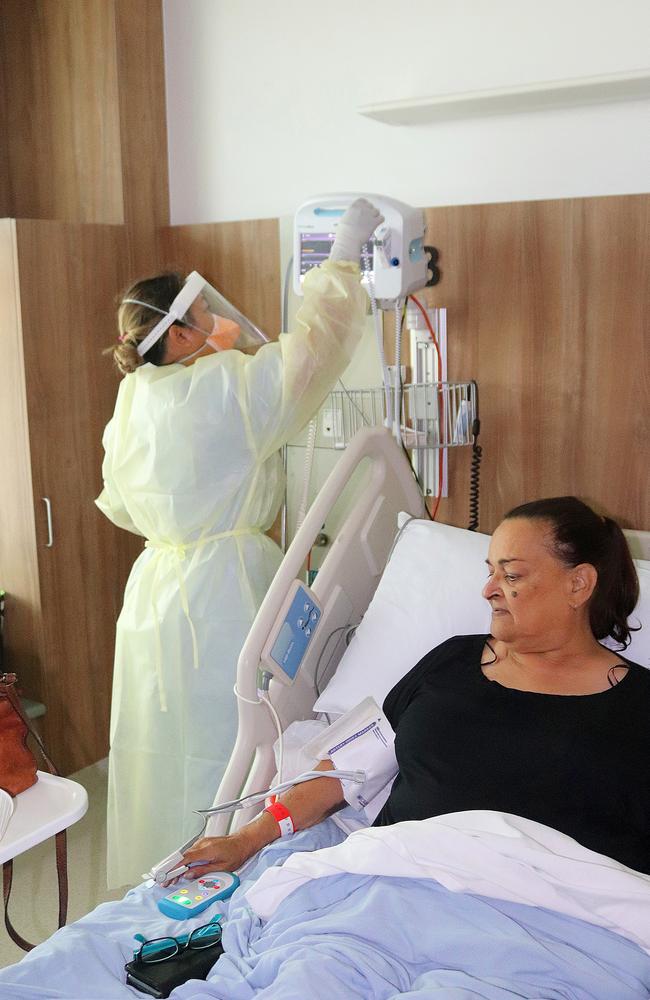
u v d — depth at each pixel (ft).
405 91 8.09
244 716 5.77
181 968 4.24
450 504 8.06
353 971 3.90
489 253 7.58
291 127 8.82
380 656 6.06
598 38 7.11
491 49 7.59
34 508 8.96
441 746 5.10
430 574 6.30
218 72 9.15
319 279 6.71
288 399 6.63
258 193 9.18
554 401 7.54
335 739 5.63
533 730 4.94
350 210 6.81
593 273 7.21
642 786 4.68
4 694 4.91
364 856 4.45
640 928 4.06
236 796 5.81
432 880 4.34
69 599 9.41
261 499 7.15
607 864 4.22
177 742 7.14
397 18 7.99
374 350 8.24
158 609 7.04
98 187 9.52
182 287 6.87
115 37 9.02
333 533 8.86
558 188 7.47
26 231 8.54
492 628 5.24
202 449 6.61
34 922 7.48
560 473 7.61
